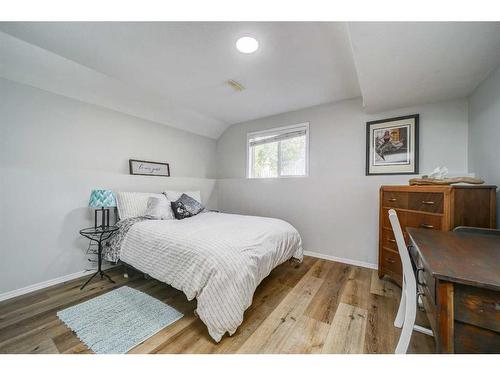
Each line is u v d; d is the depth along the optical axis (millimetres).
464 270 714
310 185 3012
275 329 1453
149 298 1853
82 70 2111
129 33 1601
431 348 1268
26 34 1631
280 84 2410
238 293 1395
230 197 3918
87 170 2422
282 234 2182
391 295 1908
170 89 2562
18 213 1936
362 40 1339
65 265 2203
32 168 2021
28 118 2010
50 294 1926
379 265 2225
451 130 2170
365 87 1952
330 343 1321
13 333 1406
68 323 1504
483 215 1521
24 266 1957
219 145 4219
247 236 1809
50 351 1254
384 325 1492
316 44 1694
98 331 1420
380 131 2535
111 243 2289
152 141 3148
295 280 2221
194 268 1476
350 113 2760
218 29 1538
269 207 3414
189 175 3723
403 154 2383
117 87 2447
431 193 1688
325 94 2652
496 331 635
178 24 1499
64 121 2252
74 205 2279
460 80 1797
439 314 697
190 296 1442
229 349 1271
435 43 1348
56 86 2141
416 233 1272
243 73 2174
